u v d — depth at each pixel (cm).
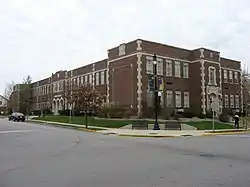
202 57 4894
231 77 5762
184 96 4825
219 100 5056
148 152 1425
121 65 4581
